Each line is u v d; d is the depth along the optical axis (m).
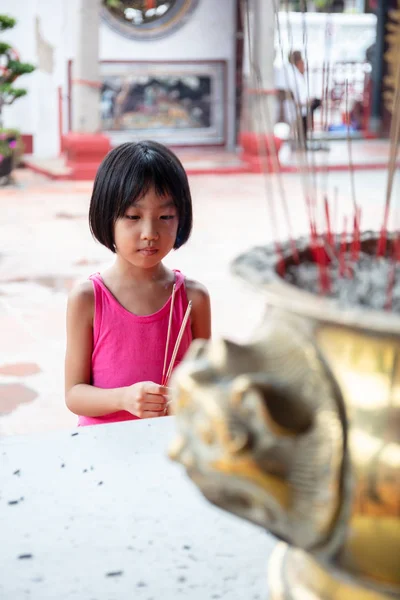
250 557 0.91
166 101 12.66
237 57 12.69
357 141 12.33
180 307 1.69
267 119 0.99
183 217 1.66
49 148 11.38
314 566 0.80
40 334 3.89
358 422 0.68
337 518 0.69
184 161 11.05
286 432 0.67
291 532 0.72
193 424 0.71
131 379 1.67
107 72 12.30
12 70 8.84
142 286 1.67
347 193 7.96
